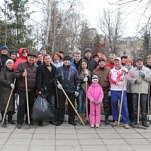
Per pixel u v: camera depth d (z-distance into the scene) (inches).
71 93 344.8
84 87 350.3
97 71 354.0
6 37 921.5
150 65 360.8
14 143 270.1
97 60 375.9
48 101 344.5
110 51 1360.7
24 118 364.2
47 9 805.9
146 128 332.5
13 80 336.2
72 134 303.6
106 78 350.6
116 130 323.3
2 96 334.0
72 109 345.1
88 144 269.6
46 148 256.5
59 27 903.7
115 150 253.3
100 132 313.9
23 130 316.5
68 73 343.0
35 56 334.6
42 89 333.7
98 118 337.1
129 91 350.0
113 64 375.9
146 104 347.6
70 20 1045.2
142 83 341.4
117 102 345.1
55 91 346.3
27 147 258.8
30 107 340.2
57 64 378.6
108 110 352.5
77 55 364.8
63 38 1055.0
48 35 834.8
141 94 342.0
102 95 338.3
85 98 352.5
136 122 348.2
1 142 272.7
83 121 354.3
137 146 265.1
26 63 333.7
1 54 364.8
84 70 350.9
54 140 281.0
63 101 343.6
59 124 342.0
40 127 331.9
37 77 334.0
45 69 337.7
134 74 343.0
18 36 1082.1
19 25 1097.4
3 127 327.3
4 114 332.5
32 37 1118.4
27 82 331.3
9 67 336.2
